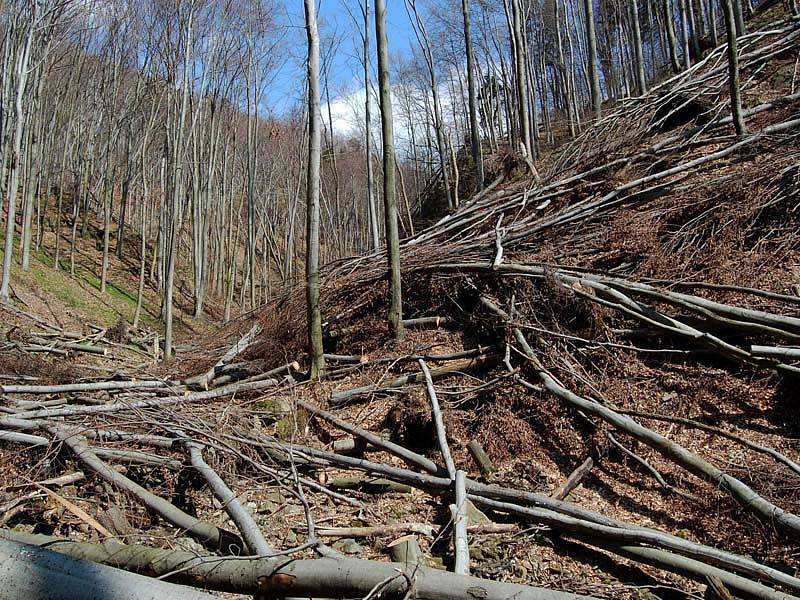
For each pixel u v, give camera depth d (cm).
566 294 620
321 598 298
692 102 1014
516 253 770
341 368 706
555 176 990
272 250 3181
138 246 2731
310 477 508
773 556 371
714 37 1698
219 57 2194
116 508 419
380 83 703
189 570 310
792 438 465
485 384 581
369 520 436
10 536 358
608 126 1066
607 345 587
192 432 512
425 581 284
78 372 845
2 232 2189
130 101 2364
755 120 898
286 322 799
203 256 2323
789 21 1208
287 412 618
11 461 481
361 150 4009
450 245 843
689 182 780
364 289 813
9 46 1584
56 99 2423
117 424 528
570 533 392
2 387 660
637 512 439
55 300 1773
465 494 410
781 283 581
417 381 638
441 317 732
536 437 534
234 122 2648
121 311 1962
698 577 337
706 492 436
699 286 586
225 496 388
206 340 998
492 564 372
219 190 2981
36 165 2111
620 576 368
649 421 519
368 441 532
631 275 659
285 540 406
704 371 548
